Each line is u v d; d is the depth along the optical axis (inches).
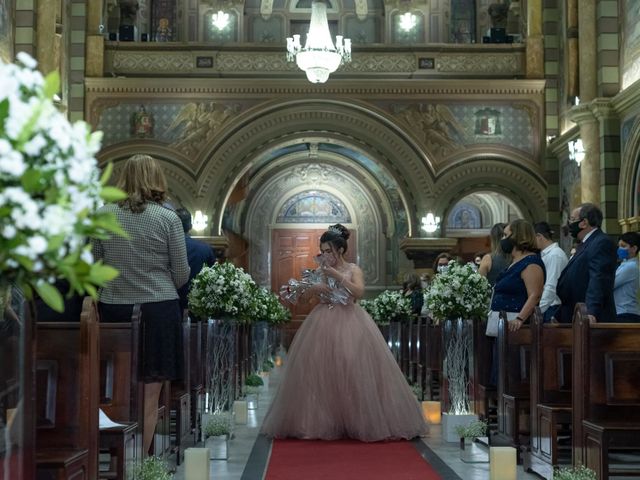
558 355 253.6
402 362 601.9
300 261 1125.7
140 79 843.4
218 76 855.7
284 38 966.4
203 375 336.5
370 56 862.5
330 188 1121.4
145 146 845.8
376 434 317.1
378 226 1110.4
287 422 327.6
